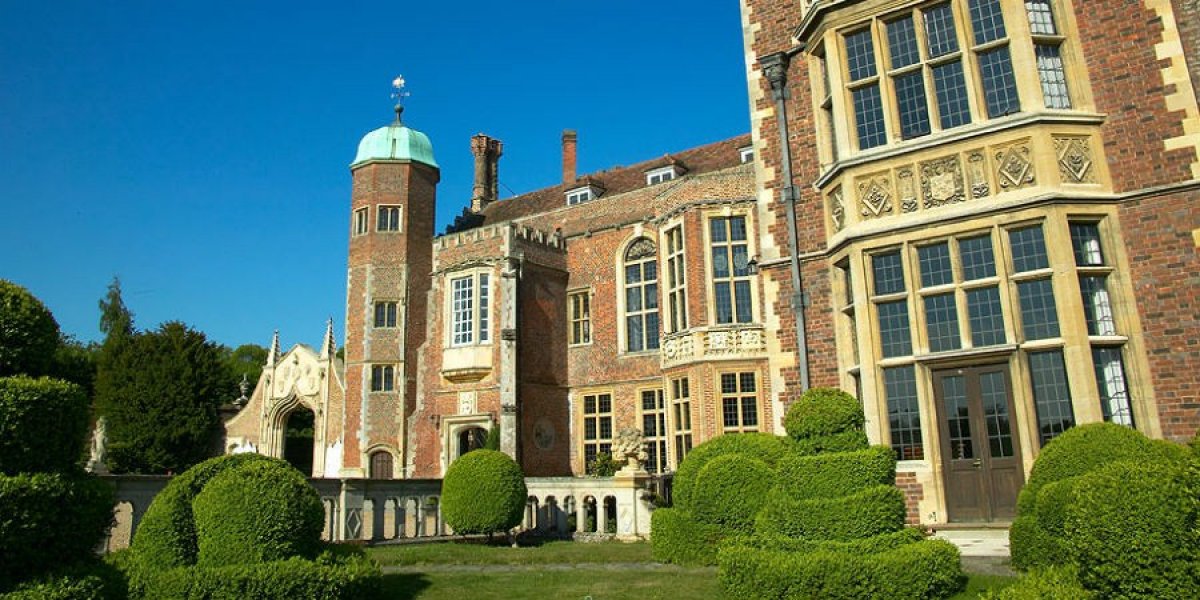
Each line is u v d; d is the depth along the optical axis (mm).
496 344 24641
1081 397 10469
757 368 20484
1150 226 10938
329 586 7691
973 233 11555
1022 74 11523
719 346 20812
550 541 15422
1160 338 10688
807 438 8406
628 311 25031
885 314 12227
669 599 8500
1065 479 7836
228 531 7668
